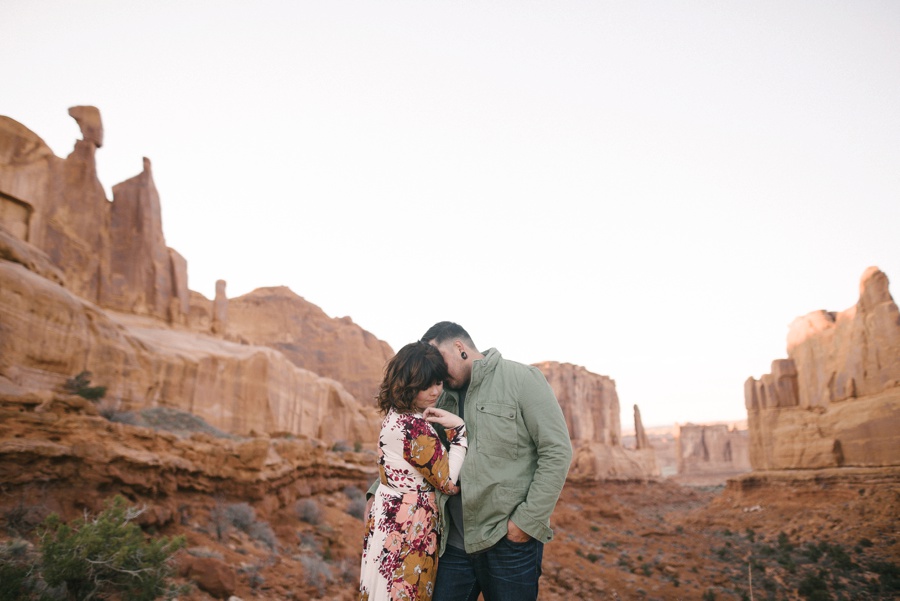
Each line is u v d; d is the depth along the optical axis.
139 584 7.22
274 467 18.41
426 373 2.93
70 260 33.62
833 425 54.78
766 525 49.47
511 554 2.78
